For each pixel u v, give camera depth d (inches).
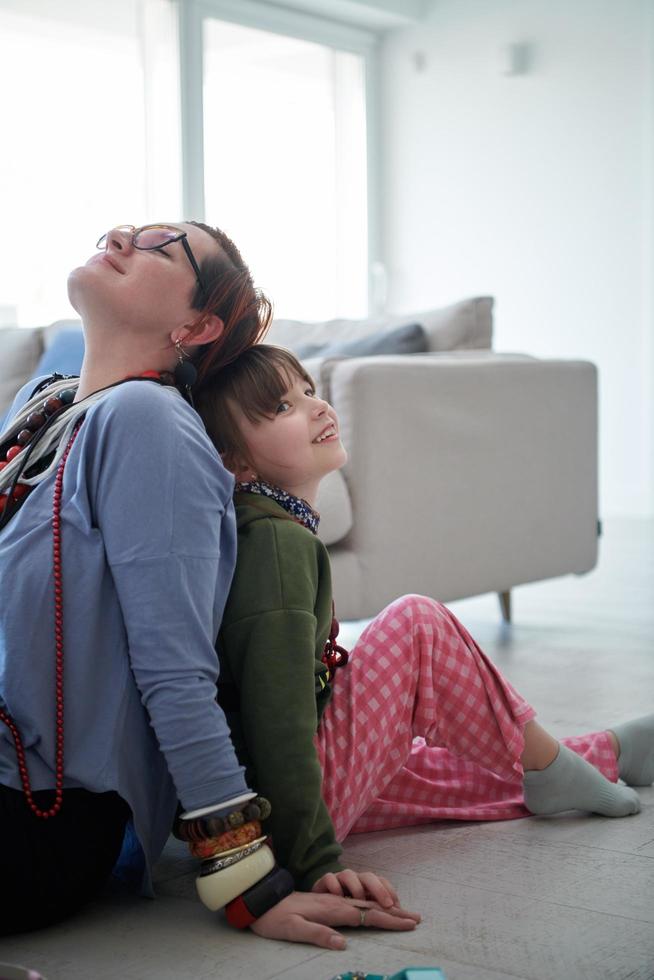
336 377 105.7
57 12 218.8
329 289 279.0
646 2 244.1
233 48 252.4
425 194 283.0
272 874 47.8
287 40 265.1
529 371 124.0
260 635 50.1
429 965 44.5
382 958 45.3
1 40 210.8
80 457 48.3
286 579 51.1
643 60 245.4
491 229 271.7
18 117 213.6
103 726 47.1
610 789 64.9
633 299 249.6
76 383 55.5
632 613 139.3
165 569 46.9
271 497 55.6
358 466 105.1
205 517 48.4
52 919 48.9
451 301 280.1
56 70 218.8
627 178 249.3
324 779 54.4
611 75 250.5
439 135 279.3
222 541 50.7
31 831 46.6
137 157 232.7
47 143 217.8
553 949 46.1
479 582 118.3
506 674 104.9
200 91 242.5
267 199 261.1
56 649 46.6
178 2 236.8
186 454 48.4
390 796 63.7
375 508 106.1
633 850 59.1
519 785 66.4
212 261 53.5
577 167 256.8
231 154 252.2
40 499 48.9
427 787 64.2
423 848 60.0
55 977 43.9
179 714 46.3
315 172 273.7
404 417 108.7
